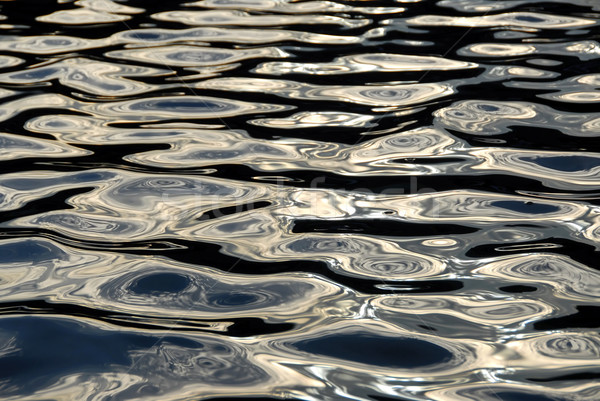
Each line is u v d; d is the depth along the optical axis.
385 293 2.41
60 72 4.78
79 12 6.20
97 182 3.29
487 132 3.71
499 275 2.50
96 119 4.04
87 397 1.92
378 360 2.07
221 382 1.98
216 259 2.65
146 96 4.37
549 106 4.02
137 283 2.50
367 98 4.23
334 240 2.78
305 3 6.46
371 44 5.20
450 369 2.02
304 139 3.71
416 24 5.67
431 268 2.55
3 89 4.48
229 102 4.23
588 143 3.55
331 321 2.27
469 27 5.54
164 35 5.52
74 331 2.21
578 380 1.95
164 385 1.97
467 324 2.23
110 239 2.80
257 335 2.21
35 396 1.92
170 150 3.62
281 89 4.42
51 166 3.46
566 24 5.53
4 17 6.04
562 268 2.52
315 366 2.04
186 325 2.25
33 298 2.40
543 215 2.90
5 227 2.89
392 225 2.87
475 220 2.88
